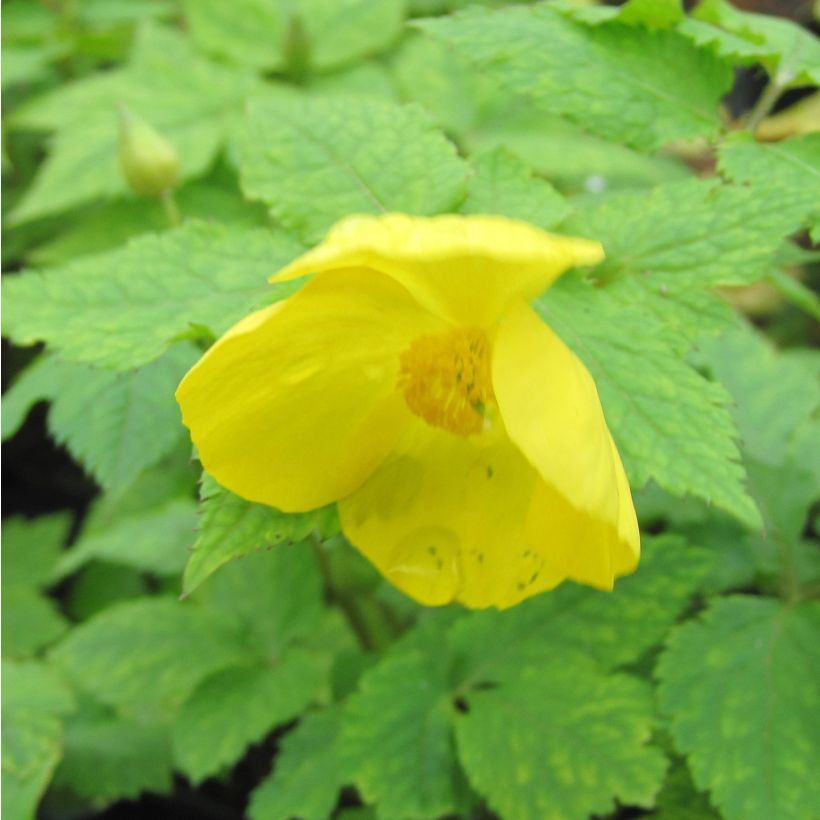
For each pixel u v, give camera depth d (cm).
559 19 14
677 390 12
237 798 20
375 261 10
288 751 16
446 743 14
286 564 18
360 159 13
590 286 12
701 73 14
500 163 13
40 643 21
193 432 11
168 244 13
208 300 13
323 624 19
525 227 10
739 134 13
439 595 12
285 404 11
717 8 14
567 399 10
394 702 15
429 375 11
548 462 10
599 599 15
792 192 13
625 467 11
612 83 14
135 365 12
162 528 20
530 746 14
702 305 12
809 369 19
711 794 13
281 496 11
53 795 20
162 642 17
